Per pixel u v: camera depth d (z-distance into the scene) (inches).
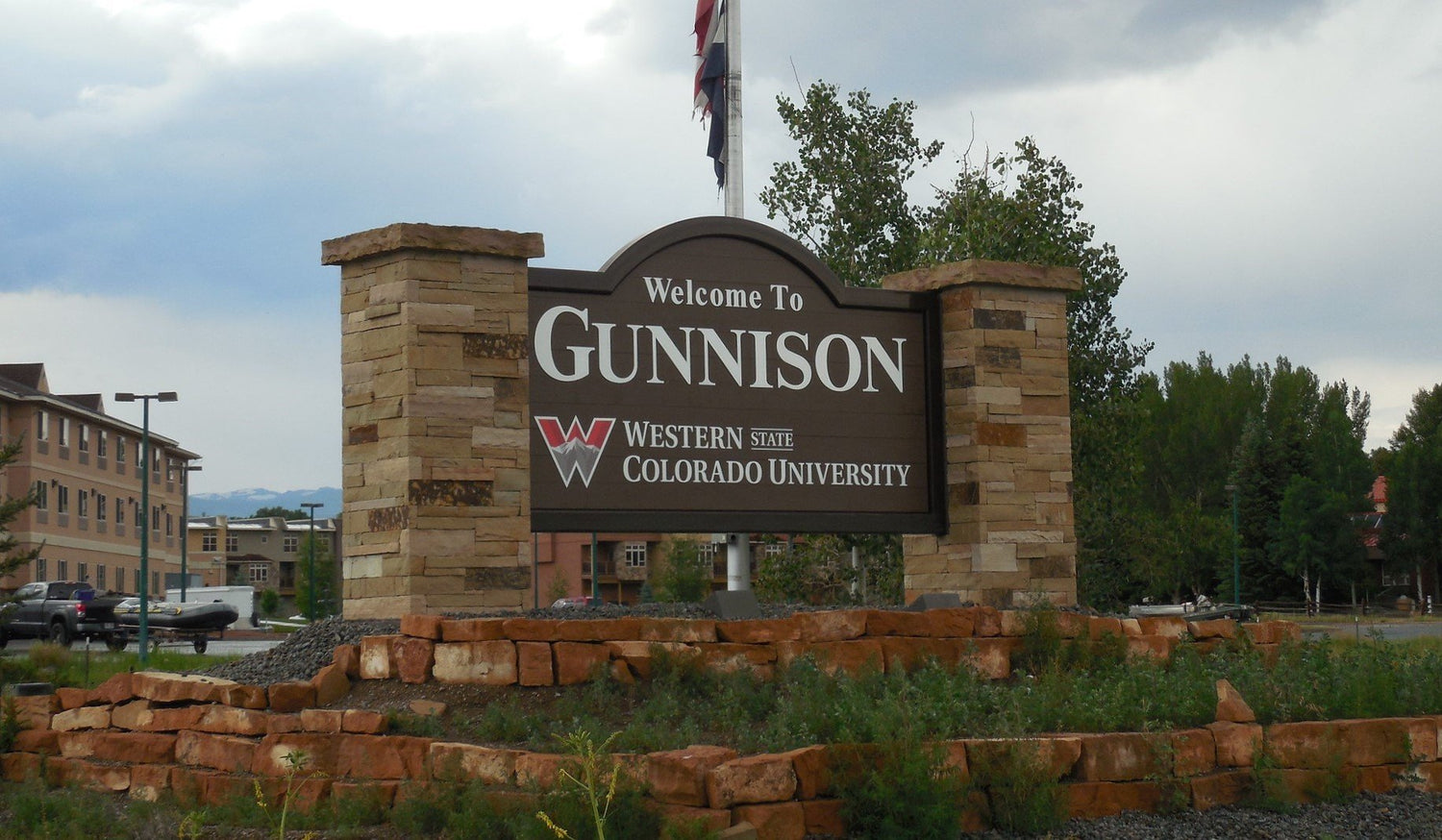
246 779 397.4
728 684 414.6
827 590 901.2
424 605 468.8
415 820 344.8
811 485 548.7
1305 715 434.3
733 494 535.2
